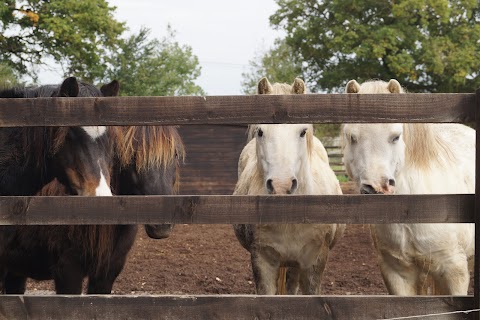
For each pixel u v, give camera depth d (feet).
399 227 19.63
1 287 21.38
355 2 122.11
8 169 19.39
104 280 21.63
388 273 20.68
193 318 15.35
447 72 119.75
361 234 50.83
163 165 22.31
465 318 15.14
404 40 118.11
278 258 23.04
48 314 15.44
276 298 15.23
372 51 118.21
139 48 139.64
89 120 15.47
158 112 15.39
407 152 19.89
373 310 15.19
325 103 15.17
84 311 15.43
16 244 20.56
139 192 22.21
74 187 18.22
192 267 38.65
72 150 18.01
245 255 42.50
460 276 19.81
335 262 39.81
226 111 15.29
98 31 102.53
